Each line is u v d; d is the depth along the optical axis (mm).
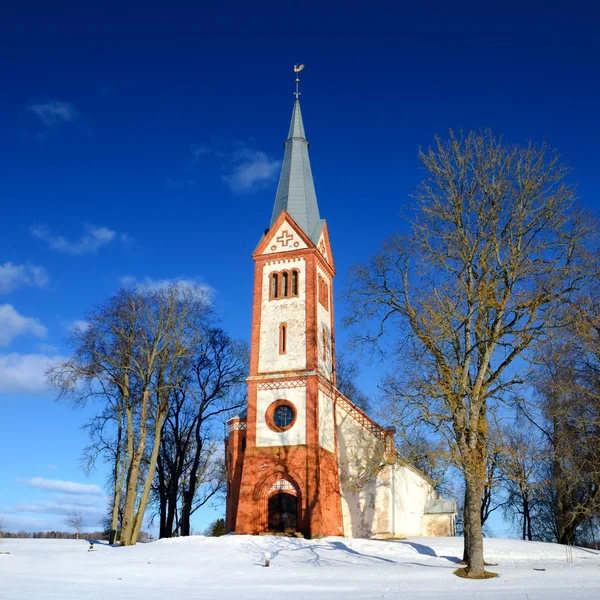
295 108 61625
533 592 23062
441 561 34625
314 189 58812
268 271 53094
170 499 58000
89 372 44531
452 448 29312
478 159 33094
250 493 46250
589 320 32500
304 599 22141
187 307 48719
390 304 36562
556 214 31703
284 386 48844
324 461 47406
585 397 40531
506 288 31500
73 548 43812
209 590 25375
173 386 47031
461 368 31188
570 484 43219
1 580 26578
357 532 47938
